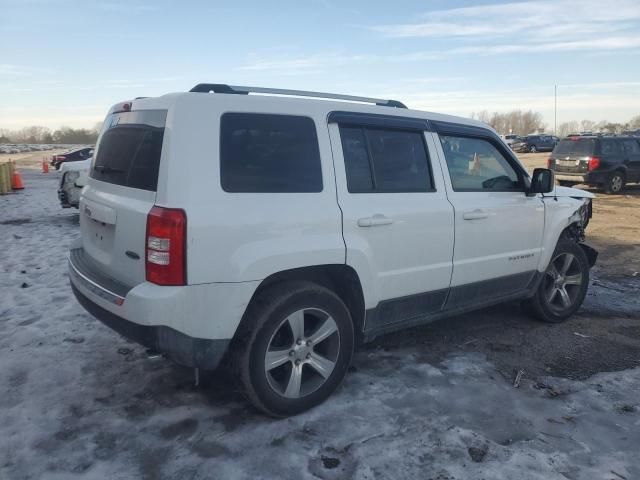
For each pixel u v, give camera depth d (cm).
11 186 1912
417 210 388
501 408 353
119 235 322
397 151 391
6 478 276
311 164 341
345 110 366
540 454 302
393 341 469
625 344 473
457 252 420
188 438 313
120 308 304
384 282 376
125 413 340
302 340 335
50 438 312
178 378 389
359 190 362
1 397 358
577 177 1706
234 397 362
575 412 350
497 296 472
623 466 293
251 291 310
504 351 452
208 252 296
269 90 355
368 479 279
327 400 358
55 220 1159
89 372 396
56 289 601
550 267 514
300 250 324
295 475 282
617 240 966
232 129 315
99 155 384
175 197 292
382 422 332
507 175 473
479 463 293
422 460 295
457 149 434
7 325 489
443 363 423
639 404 362
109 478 277
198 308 298
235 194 308
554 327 515
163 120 309
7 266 710
